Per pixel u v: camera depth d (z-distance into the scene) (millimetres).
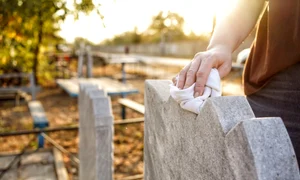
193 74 1212
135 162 5539
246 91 1497
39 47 12094
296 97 1255
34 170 4980
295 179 834
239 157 897
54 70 16438
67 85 11250
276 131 875
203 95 1159
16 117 8398
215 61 1242
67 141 6500
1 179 4676
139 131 7148
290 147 859
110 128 3021
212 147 1043
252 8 1438
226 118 1000
